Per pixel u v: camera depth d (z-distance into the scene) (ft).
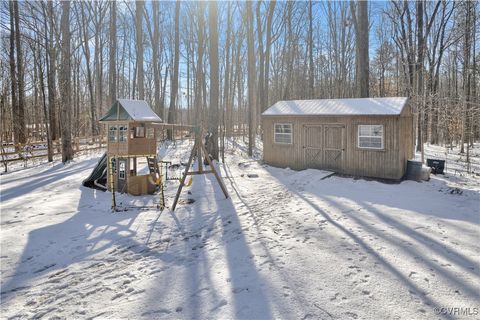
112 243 24.04
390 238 22.44
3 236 25.49
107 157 43.14
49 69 75.46
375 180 46.68
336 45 124.67
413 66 75.20
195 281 17.25
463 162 63.77
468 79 89.10
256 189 43.09
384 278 16.44
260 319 13.29
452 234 23.13
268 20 84.79
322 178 48.16
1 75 92.73
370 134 48.16
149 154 40.68
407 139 49.16
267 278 16.98
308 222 27.20
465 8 80.12
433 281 16.02
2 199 37.86
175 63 100.22
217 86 64.39
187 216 30.89
